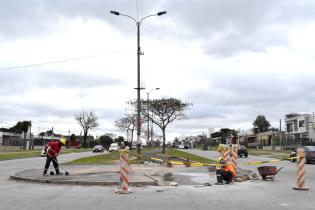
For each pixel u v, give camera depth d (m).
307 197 11.97
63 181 14.86
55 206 9.78
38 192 12.45
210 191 13.29
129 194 12.27
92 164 26.69
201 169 22.56
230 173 15.67
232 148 17.92
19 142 76.94
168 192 12.89
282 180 17.64
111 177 16.16
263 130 125.12
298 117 85.19
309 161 34.16
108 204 10.22
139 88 30.19
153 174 18.22
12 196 11.45
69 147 111.25
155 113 48.09
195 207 9.93
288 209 9.79
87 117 119.94
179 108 47.78
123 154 12.62
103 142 133.75
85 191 12.84
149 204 10.31
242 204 10.50
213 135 137.00
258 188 14.30
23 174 17.77
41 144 101.88
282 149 81.44
